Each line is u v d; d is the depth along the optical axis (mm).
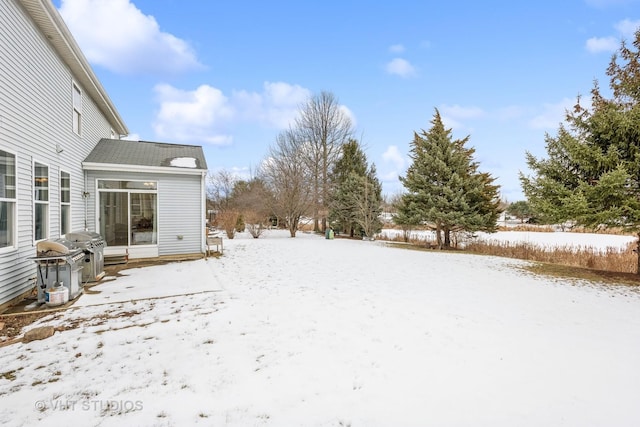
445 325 4453
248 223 20047
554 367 3295
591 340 3992
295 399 2703
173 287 6543
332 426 2369
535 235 21922
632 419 2477
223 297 5789
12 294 5328
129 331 4145
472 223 13875
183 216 10633
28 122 5910
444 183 14820
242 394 2764
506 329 4336
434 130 15344
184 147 12633
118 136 14344
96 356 3453
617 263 9727
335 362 3359
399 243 16922
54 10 6000
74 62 7809
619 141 7906
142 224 10078
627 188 7633
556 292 6453
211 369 3189
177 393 2766
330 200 22703
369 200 19062
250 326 4352
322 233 22938
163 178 10312
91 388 2832
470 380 3031
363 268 8922
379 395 2773
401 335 4090
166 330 4188
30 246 5973
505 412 2553
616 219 7746
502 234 22812
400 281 7273
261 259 10352
